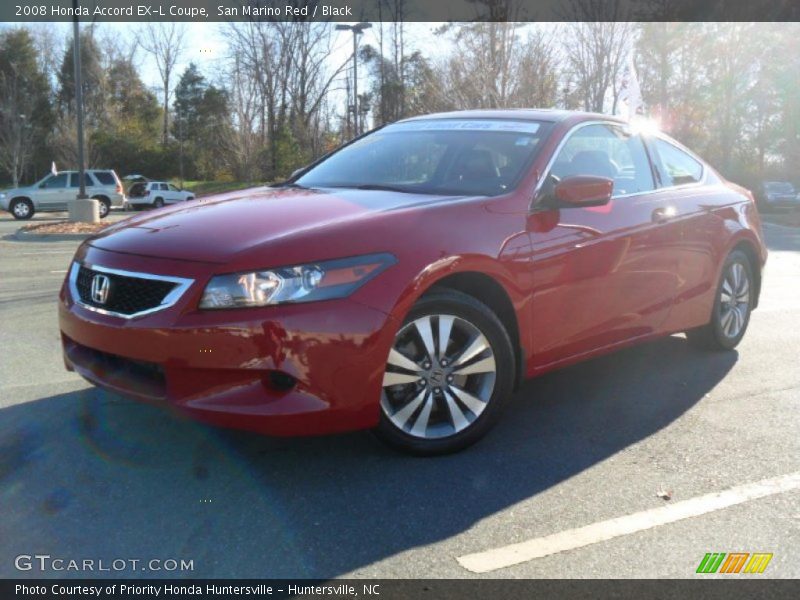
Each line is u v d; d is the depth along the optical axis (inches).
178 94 2721.5
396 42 1397.6
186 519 123.7
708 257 209.0
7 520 123.0
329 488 135.0
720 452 154.5
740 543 119.6
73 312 144.3
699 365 216.1
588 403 183.3
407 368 141.2
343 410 131.3
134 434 157.2
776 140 1971.0
